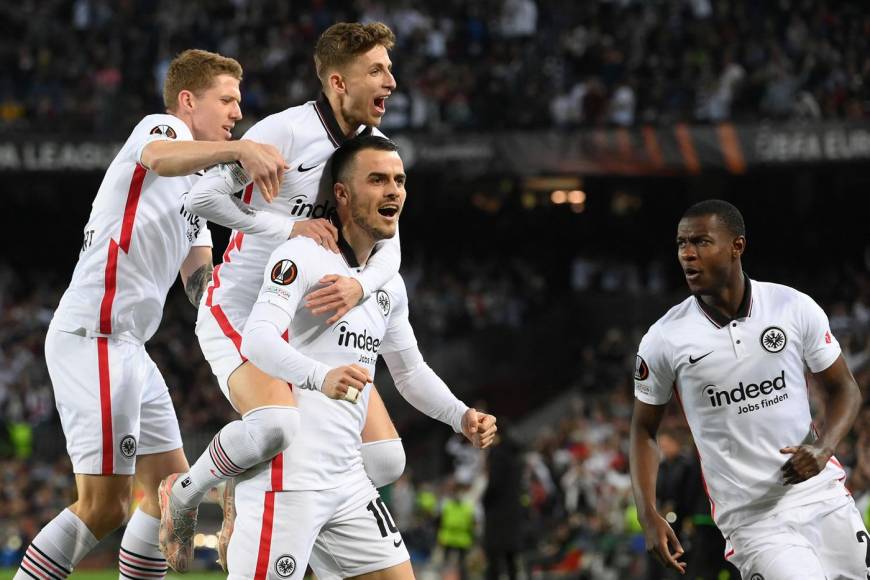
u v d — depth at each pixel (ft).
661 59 106.42
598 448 85.10
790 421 24.34
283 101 107.34
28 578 25.77
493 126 100.07
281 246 22.66
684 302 25.43
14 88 113.70
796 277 119.14
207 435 99.50
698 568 39.78
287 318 21.98
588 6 112.68
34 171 103.14
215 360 23.39
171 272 26.68
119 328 26.03
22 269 132.46
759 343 24.30
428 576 73.67
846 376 24.88
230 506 23.59
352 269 23.25
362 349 23.38
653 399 25.44
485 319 115.75
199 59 26.50
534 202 126.62
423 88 106.73
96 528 26.07
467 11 116.57
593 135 95.50
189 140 24.41
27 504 84.38
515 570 58.39
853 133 90.43
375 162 22.76
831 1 106.22
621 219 126.72
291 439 22.16
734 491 24.50
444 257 130.93
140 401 26.55
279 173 21.98
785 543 23.89
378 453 24.68
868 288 108.17
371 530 23.18
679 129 93.71
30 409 102.12
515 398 111.34
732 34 106.42
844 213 118.42
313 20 115.55
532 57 108.68
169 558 24.48
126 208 25.61
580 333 116.06
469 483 86.94
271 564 22.18
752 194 120.78
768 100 98.37
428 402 25.64
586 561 67.36
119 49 114.32
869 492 46.57
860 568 24.41
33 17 119.65
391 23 115.14
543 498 75.97
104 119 102.58
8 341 111.65
